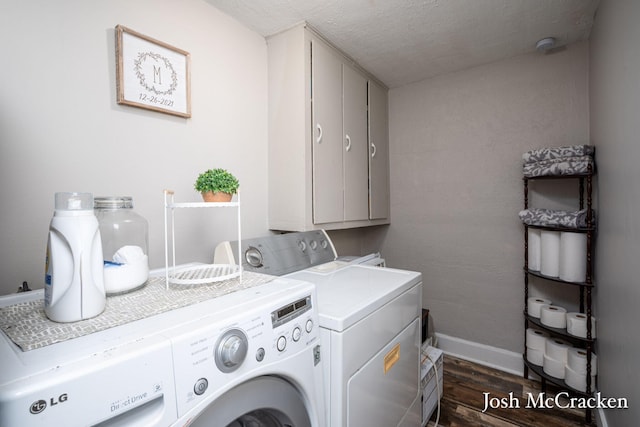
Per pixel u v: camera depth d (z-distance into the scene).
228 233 1.56
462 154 2.29
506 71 2.11
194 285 0.88
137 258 0.83
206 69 1.45
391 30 1.72
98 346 0.50
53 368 0.43
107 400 0.45
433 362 1.69
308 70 1.65
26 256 0.95
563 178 1.87
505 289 2.15
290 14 1.55
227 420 0.61
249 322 0.66
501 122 2.14
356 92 2.11
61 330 0.57
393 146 2.60
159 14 1.27
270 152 1.77
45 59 0.98
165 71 1.28
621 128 1.18
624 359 1.17
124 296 0.78
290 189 1.69
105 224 0.87
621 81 1.17
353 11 1.53
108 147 1.12
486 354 2.21
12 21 0.92
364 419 1.02
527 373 2.02
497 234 2.17
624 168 1.15
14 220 0.93
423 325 2.04
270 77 1.76
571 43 1.89
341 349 0.90
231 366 0.61
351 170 2.06
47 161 0.99
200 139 1.43
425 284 2.47
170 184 1.32
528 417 1.65
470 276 2.28
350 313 0.95
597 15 1.54
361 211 2.18
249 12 1.53
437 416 1.61
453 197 2.34
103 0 1.11
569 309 1.92
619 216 1.22
